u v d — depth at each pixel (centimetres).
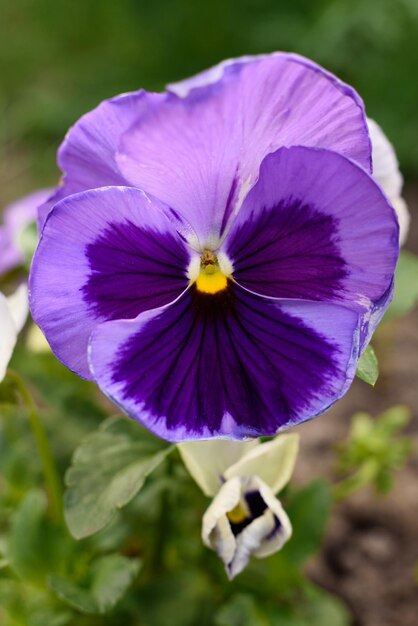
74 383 36
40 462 35
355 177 22
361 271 23
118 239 23
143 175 23
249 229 23
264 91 22
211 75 20
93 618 32
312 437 45
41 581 32
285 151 22
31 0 100
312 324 23
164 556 34
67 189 25
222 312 24
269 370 24
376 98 79
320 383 23
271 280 24
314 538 32
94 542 33
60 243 22
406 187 73
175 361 23
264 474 28
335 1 82
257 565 33
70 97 87
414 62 79
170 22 91
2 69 94
